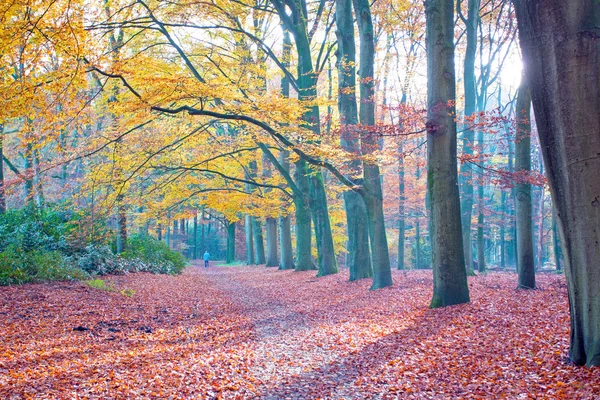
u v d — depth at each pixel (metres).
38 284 13.77
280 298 17.14
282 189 25.05
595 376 5.41
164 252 27.72
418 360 7.59
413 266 43.41
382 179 32.34
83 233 18.38
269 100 13.79
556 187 5.75
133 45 18.11
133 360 7.78
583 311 5.81
